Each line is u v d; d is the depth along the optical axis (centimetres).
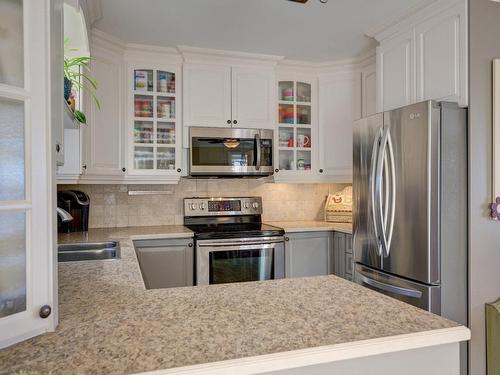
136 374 68
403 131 227
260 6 240
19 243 82
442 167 211
